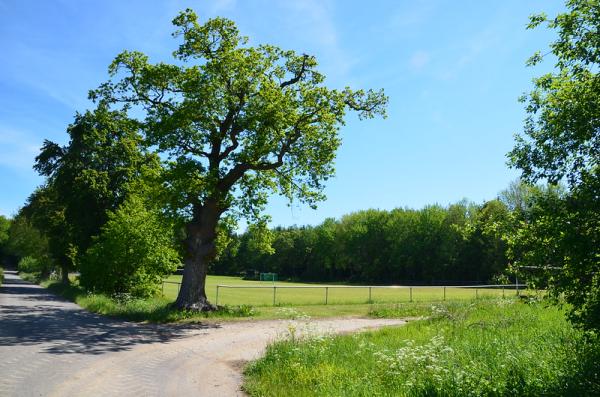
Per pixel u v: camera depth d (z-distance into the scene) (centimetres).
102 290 2953
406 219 9919
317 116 2303
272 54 2339
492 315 1689
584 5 759
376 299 3528
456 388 735
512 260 870
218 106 2202
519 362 859
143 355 1219
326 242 11788
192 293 2233
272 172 2584
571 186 755
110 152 4166
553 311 1606
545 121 805
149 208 2864
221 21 2247
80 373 977
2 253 11488
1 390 821
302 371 937
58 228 4341
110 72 2278
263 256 13012
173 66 2220
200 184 2117
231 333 1673
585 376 739
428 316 2044
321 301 3322
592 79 760
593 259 716
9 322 1747
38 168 4562
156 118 2267
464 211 8975
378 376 856
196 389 888
